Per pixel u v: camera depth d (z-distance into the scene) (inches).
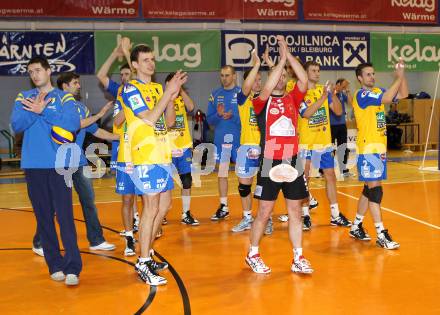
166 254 217.9
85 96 579.8
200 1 507.5
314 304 157.2
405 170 457.7
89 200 223.5
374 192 218.8
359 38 546.9
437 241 227.6
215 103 275.4
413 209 294.2
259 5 520.1
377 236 222.5
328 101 259.8
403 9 554.9
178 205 325.7
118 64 496.4
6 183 442.6
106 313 153.3
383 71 556.4
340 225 261.1
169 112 186.5
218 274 189.9
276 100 183.0
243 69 517.7
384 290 168.2
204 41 509.0
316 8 531.8
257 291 170.4
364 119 216.8
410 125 632.4
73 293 172.1
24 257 216.4
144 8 497.7
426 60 562.9
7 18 482.3
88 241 241.3
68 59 486.6
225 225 271.3
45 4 475.8
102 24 505.4
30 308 158.9
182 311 153.6
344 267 194.2
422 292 165.8
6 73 475.8
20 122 171.5
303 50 533.3
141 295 169.0
